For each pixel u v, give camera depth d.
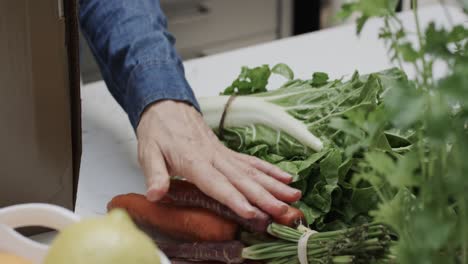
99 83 1.45
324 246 0.84
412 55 0.59
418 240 0.57
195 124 1.07
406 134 0.99
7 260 0.75
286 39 1.65
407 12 1.78
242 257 0.91
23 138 0.94
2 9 0.86
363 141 0.69
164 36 1.19
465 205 0.58
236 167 0.98
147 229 1.01
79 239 0.61
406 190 0.75
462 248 0.61
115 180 1.15
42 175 0.98
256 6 2.22
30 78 0.91
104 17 1.20
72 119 0.97
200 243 0.94
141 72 1.12
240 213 0.91
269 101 1.11
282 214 0.90
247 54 1.57
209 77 1.47
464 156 0.57
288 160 1.06
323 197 0.96
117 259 0.60
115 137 1.27
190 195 0.97
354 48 1.60
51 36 0.90
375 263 0.80
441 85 0.54
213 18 2.17
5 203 0.97
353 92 1.07
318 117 1.07
